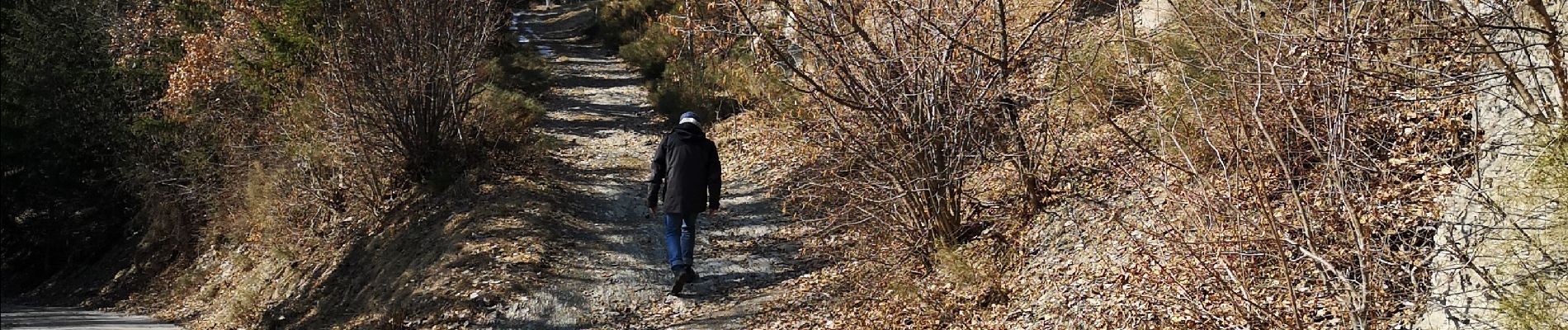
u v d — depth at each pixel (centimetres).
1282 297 489
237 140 1661
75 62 2130
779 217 949
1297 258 472
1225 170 460
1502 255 421
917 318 623
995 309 614
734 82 1267
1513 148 454
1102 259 598
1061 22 707
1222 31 530
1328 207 473
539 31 4088
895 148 668
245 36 1656
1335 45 446
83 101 2078
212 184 1648
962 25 645
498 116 1432
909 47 644
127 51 1977
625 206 1088
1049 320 571
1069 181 715
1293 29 490
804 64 705
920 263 704
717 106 1529
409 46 1248
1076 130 738
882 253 732
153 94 1970
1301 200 453
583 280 806
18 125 2097
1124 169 600
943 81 662
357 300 988
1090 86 674
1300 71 455
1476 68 488
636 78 2339
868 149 669
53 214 2159
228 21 1648
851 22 640
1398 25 470
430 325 768
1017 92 684
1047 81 709
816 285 734
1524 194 420
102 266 1870
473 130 1374
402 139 1270
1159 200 597
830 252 798
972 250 698
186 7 1800
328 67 1312
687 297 760
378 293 953
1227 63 506
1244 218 462
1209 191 496
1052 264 634
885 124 657
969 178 739
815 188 832
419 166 1276
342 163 1309
